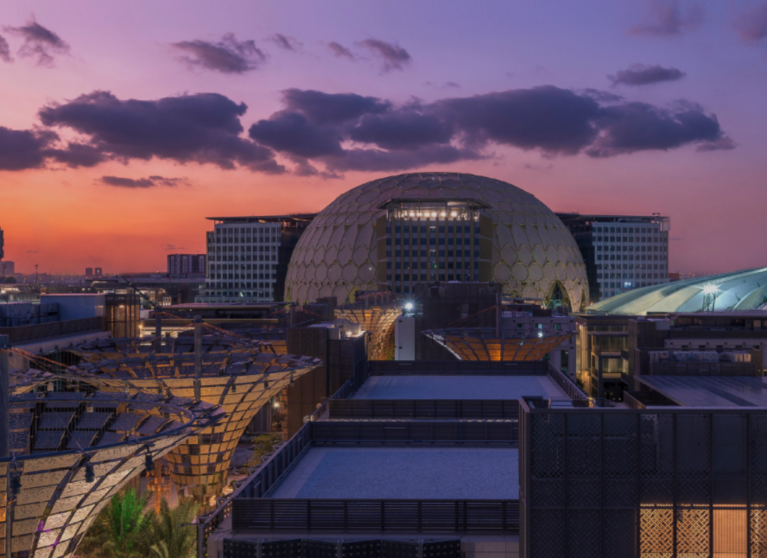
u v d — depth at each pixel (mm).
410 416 46656
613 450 18938
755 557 18500
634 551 18875
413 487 30016
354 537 22422
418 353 98938
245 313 129000
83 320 74938
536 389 60031
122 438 31125
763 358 85812
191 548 37219
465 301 98312
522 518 20078
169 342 58531
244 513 23375
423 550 21703
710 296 157000
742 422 18688
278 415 83625
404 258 160875
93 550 38844
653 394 75188
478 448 37031
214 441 48312
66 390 59281
